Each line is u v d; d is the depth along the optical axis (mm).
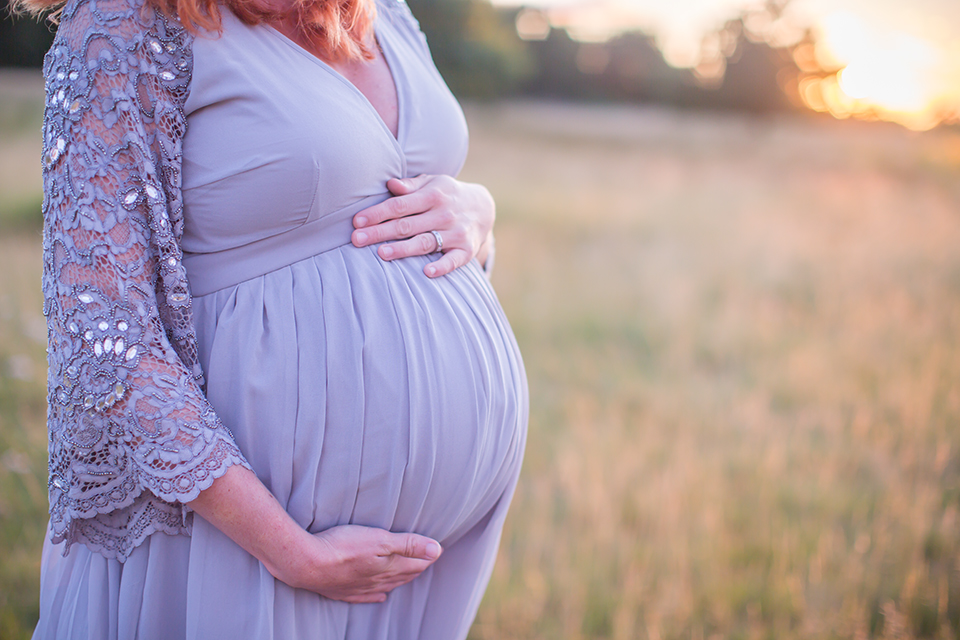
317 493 1101
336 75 1153
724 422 3682
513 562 2521
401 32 1459
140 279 966
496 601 2299
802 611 2363
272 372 1072
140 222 973
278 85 1065
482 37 31734
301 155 1060
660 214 9305
